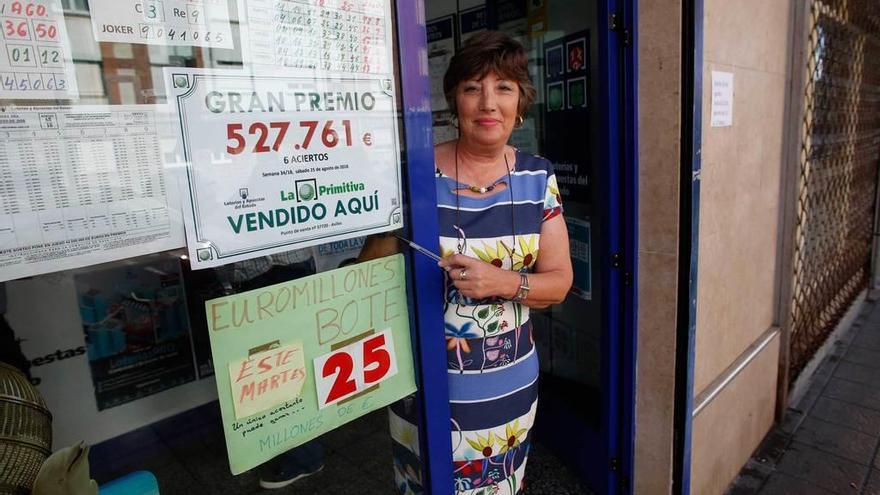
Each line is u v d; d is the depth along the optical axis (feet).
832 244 12.57
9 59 2.23
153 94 2.61
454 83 4.29
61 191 2.41
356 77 3.40
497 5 8.21
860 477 8.21
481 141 4.22
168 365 5.89
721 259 7.16
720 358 7.54
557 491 7.65
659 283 6.33
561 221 4.84
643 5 5.92
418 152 3.84
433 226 4.06
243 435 3.28
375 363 3.89
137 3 2.51
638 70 6.10
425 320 4.11
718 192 6.82
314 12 3.13
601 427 7.20
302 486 5.48
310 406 3.58
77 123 2.41
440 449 4.42
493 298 4.46
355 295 3.70
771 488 8.04
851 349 12.98
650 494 6.91
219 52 2.79
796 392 10.62
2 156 2.25
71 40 2.36
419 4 3.68
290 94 3.09
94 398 5.74
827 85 10.39
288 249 3.22
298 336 3.44
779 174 8.66
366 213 3.60
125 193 2.58
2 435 2.04
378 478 5.45
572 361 8.14
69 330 5.65
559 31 7.31
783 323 9.31
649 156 6.17
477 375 4.55
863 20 12.52
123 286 5.82
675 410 6.50
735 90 6.91
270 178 3.07
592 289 7.52
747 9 6.99
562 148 7.68
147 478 2.78
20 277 2.36
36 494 1.99
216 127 2.83
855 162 13.58
